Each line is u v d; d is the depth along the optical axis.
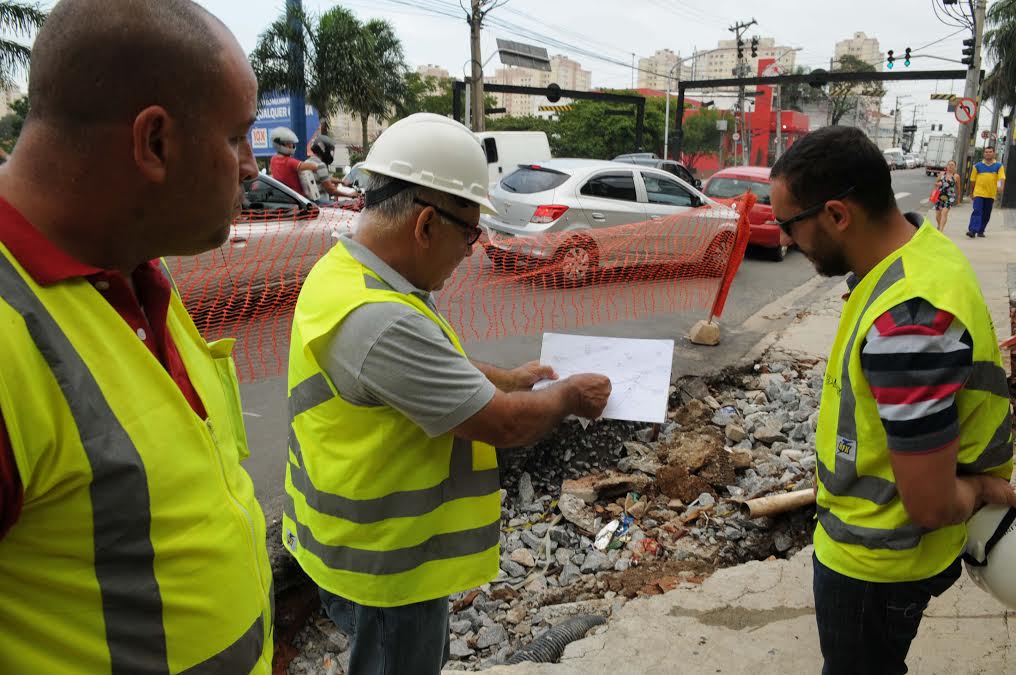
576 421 4.10
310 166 8.72
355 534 1.51
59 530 0.86
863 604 1.51
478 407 1.41
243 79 0.98
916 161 78.69
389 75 23.95
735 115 53.59
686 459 3.92
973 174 13.55
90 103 0.85
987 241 12.88
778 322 7.11
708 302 7.87
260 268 6.00
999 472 1.48
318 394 1.50
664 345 1.97
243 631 1.09
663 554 3.36
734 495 3.78
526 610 2.99
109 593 0.90
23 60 13.47
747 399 5.12
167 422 0.96
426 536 1.54
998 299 7.36
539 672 2.29
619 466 3.98
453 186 1.45
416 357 1.37
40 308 0.84
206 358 1.25
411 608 1.58
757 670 2.30
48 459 0.83
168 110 0.88
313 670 2.69
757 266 10.60
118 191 0.90
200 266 5.83
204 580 1.00
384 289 1.44
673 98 51.91
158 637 0.96
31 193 0.88
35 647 0.87
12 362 0.79
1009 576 1.47
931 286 1.28
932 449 1.25
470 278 7.56
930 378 1.24
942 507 1.30
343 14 19.92
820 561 1.59
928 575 1.47
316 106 20.64
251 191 6.78
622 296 7.69
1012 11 28.58
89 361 0.88
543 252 7.45
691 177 17.66
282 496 3.37
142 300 1.06
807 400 4.99
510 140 17.33
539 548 3.40
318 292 1.48
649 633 2.47
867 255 1.42
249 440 4.05
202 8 0.96
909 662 2.29
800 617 2.56
